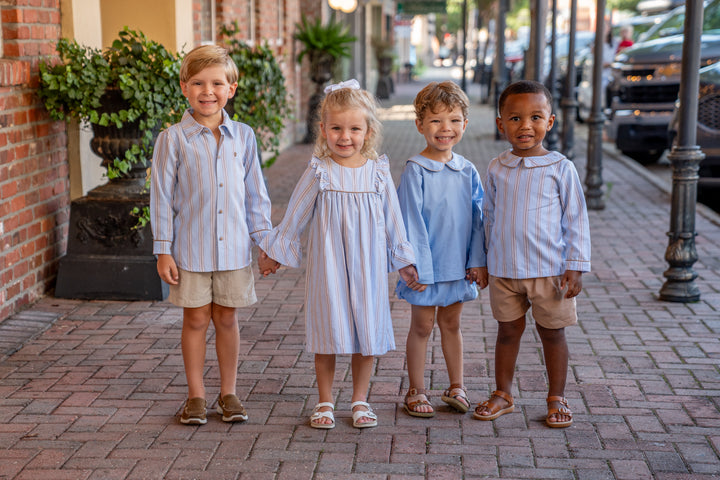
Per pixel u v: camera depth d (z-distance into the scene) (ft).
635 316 17.39
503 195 11.92
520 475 10.73
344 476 10.69
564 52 65.46
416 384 12.67
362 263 11.52
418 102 12.17
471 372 14.33
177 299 12.07
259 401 13.10
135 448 11.43
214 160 11.89
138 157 18.67
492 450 11.42
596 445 11.55
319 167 11.55
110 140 18.30
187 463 11.00
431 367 14.53
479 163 39.68
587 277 20.53
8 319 16.74
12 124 16.83
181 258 11.96
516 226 11.81
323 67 45.50
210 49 11.69
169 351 15.26
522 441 11.69
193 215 11.89
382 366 14.55
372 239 11.59
